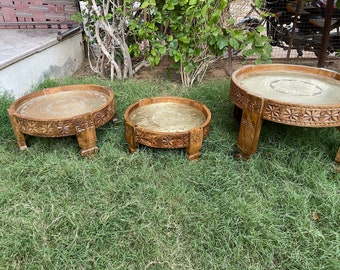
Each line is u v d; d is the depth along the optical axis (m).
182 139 1.66
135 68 3.05
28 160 1.69
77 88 2.14
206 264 1.18
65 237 1.24
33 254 1.18
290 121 1.49
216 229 1.30
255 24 3.00
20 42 2.70
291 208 1.39
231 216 1.35
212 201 1.46
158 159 1.73
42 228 1.27
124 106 2.30
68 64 3.12
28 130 1.66
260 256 1.20
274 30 3.43
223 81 2.78
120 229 1.29
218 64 3.48
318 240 1.24
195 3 2.18
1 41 2.73
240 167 1.70
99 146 1.85
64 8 3.25
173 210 1.38
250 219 1.31
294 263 1.17
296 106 1.44
